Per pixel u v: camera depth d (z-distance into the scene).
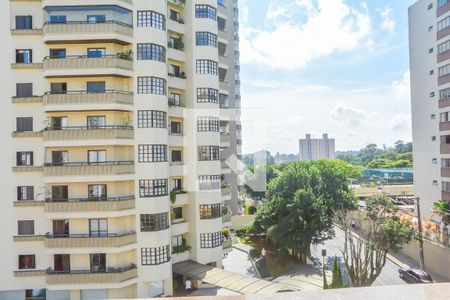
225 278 31.20
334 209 48.12
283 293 4.62
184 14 37.03
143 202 30.89
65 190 30.66
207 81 36.44
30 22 31.47
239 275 32.12
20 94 30.97
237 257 46.56
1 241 30.30
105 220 30.47
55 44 31.09
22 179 30.53
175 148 36.00
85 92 30.30
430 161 47.22
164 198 31.62
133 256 31.03
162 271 31.06
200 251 35.69
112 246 29.42
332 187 52.12
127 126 31.02
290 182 50.50
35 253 30.36
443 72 44.59
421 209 48.94
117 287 29.28
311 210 43.19
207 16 36.75
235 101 68.25
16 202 30.20
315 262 43.78
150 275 30.67
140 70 31.36
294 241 41.88
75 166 29.64
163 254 31.25
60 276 29.28
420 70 49.06
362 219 51.38
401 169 104.06
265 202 51.28
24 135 30.45
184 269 33.47
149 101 31.23
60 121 30.98
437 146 45.84
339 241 53.69
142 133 31.14
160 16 32.12
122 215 29.98
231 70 64.75
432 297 4.37
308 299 4.41
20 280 30.17
